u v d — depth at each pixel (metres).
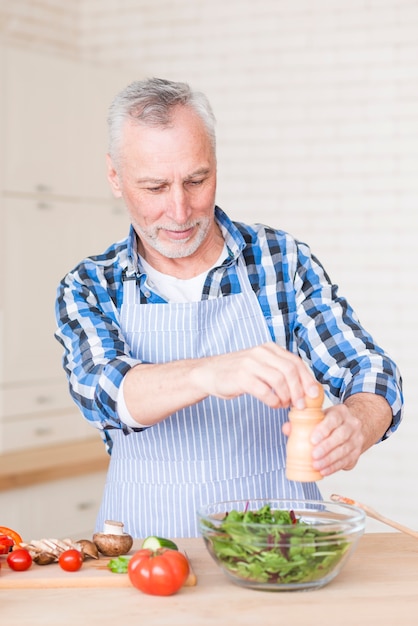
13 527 3.94
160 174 2.06
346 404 2.00
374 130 4.76
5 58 4.24
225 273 2.37
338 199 4.84
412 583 1.73
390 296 4.76
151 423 1.92
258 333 2.35
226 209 5.08
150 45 5.21
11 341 4.31
